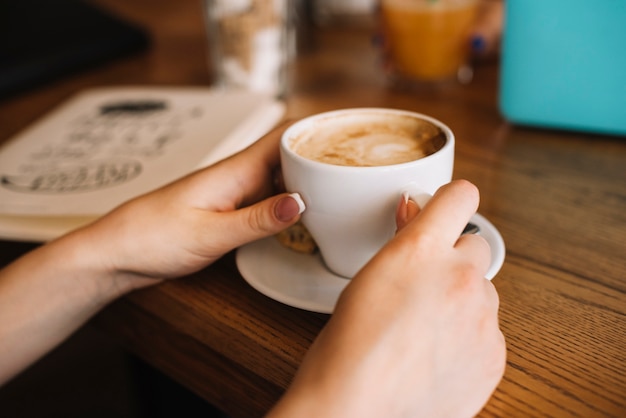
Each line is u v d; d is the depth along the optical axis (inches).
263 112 28.4
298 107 30.3
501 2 34.2
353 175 15.9
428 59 30.6
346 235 17.0
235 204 19.0
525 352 16.1
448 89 31.6
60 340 19.7
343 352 13.7
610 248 19.3
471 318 14.3
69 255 18.7
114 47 39.2
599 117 25.1
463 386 14.4
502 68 26.2
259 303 18.2
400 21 30.2
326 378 13.6
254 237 17.8
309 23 41.3
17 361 19.1
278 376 16.6
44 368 39.4
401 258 14.4
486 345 14.5
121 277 19.1
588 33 23.9
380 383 13.6
